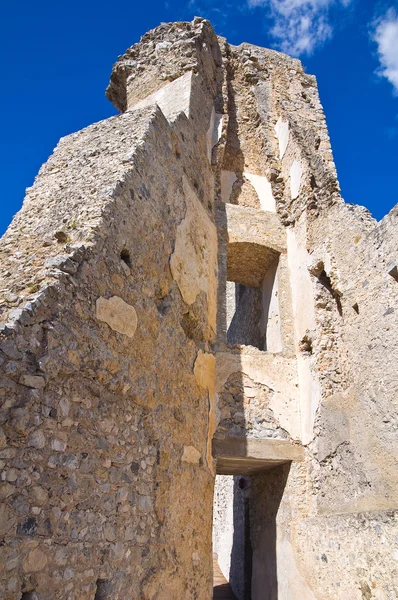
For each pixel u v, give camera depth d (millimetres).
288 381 8289
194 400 6621
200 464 6496
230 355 8125
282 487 7844
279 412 8008
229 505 11852
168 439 5578
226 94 10820
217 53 11305
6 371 3355
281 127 10914
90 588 3779
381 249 6820
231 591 10273
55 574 3447
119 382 4660
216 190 9688
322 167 9016
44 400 3654
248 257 9883
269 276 10070
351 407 6902
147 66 10461
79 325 4207
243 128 11320
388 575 5203
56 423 3740
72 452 3863
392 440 6000
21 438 3389
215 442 7375
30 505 3352
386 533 5309
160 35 10750
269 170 10539
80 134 7246
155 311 5719
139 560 4531
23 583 3170
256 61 12148
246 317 11352
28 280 4145
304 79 12273
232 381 7945
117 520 4293
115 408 4582
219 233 9266
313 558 6660
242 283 10836
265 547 8164
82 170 6219
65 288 4117
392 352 6266
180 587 5234
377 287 6793
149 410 5211
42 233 5129
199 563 5832
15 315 3611
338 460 6938
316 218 8789
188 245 7215
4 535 3104
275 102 11609
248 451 7516
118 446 4520
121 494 4426
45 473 3541
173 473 5559
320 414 7469
